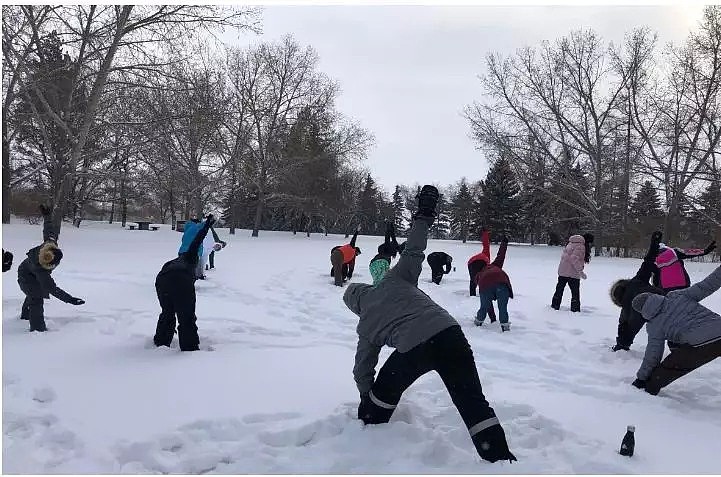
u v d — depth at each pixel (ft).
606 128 113.29
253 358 21.22
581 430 15.75
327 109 127.85
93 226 118.32
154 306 30.94
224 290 38.81
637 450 14.37
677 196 99.40
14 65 64.69
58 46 68.85
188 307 21.71
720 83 95.30
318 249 81.92
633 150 110.11
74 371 18.60
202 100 75.72
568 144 115.34
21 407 15.26
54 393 16.40
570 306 36.65
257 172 116.06
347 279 47.83
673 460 13.87
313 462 12.96
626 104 109.60
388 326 14.62
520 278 53.88
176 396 16.52
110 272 43.98
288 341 24.72
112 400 16.03
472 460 13.25
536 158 117.70
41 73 66.69
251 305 33.88
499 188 158.30
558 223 138.72
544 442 14.75
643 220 124.36
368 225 210.59
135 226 127.65
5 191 76.89
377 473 12.52
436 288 43.42
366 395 15.34
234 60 113.29
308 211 128.06
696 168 97.19
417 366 14.14
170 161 83.71
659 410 17.90
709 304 39.14
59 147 77.00
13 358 19.74
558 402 18.24
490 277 29.50
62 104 71.56
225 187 116.16
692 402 19.04
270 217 186.39
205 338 24.23
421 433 14.23
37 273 23.08
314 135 125.59
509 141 117.29
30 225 89.61
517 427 15.37
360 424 14.67
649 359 19.81
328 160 127.03
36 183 105.09
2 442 13.20
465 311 34.45
